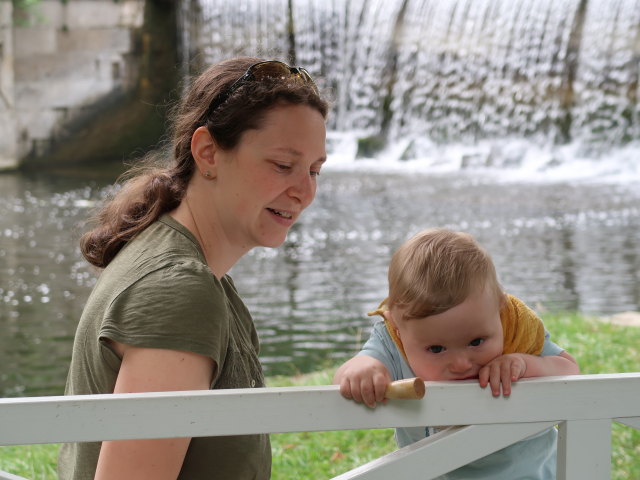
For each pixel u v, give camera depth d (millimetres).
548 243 10891
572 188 15875
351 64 23172
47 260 10164
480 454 1697
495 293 2027
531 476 2197
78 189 16625
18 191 16250
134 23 22297
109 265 1915
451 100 21750
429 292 1973
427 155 20875
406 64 22547
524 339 2135
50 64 21344
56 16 21391
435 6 22328
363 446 4270
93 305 1832
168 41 22750
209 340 1737
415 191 15555
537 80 20844
